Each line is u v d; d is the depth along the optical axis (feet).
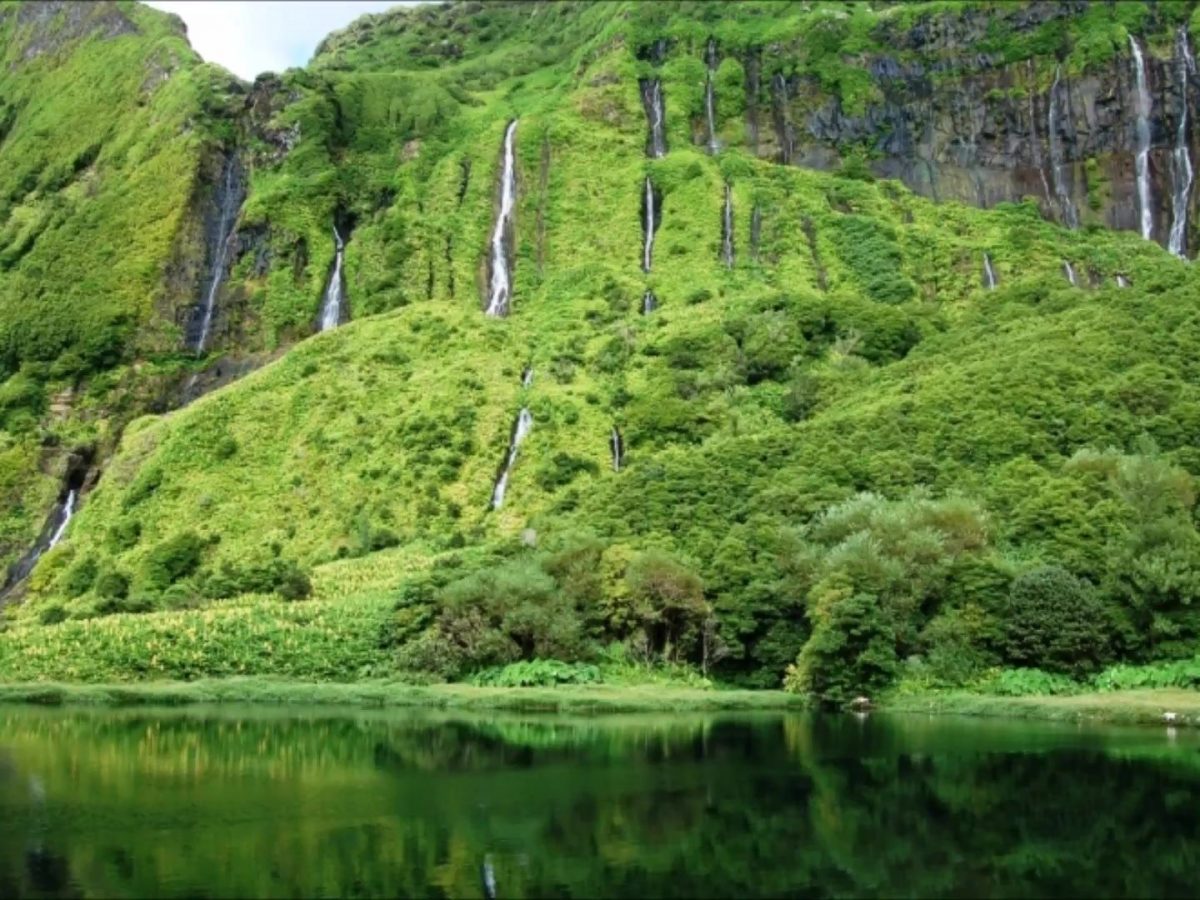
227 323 599.57
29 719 232.73
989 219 643.86
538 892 106.93
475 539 368.68
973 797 143.95
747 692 257.75
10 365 597.52
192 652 294.46
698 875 112.47
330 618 299.58
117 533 415.64
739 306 517.14
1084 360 357.00
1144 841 123.03
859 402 387.96
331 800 146.61
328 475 425.69
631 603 276.21
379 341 506.89
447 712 238.68
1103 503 270.05
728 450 350.84
